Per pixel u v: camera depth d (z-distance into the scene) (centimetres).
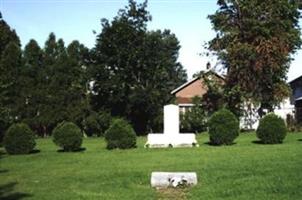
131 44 5784
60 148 3419
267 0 5300
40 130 5881
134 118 5972
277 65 5159
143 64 5838
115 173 1911
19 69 5766
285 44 5197
